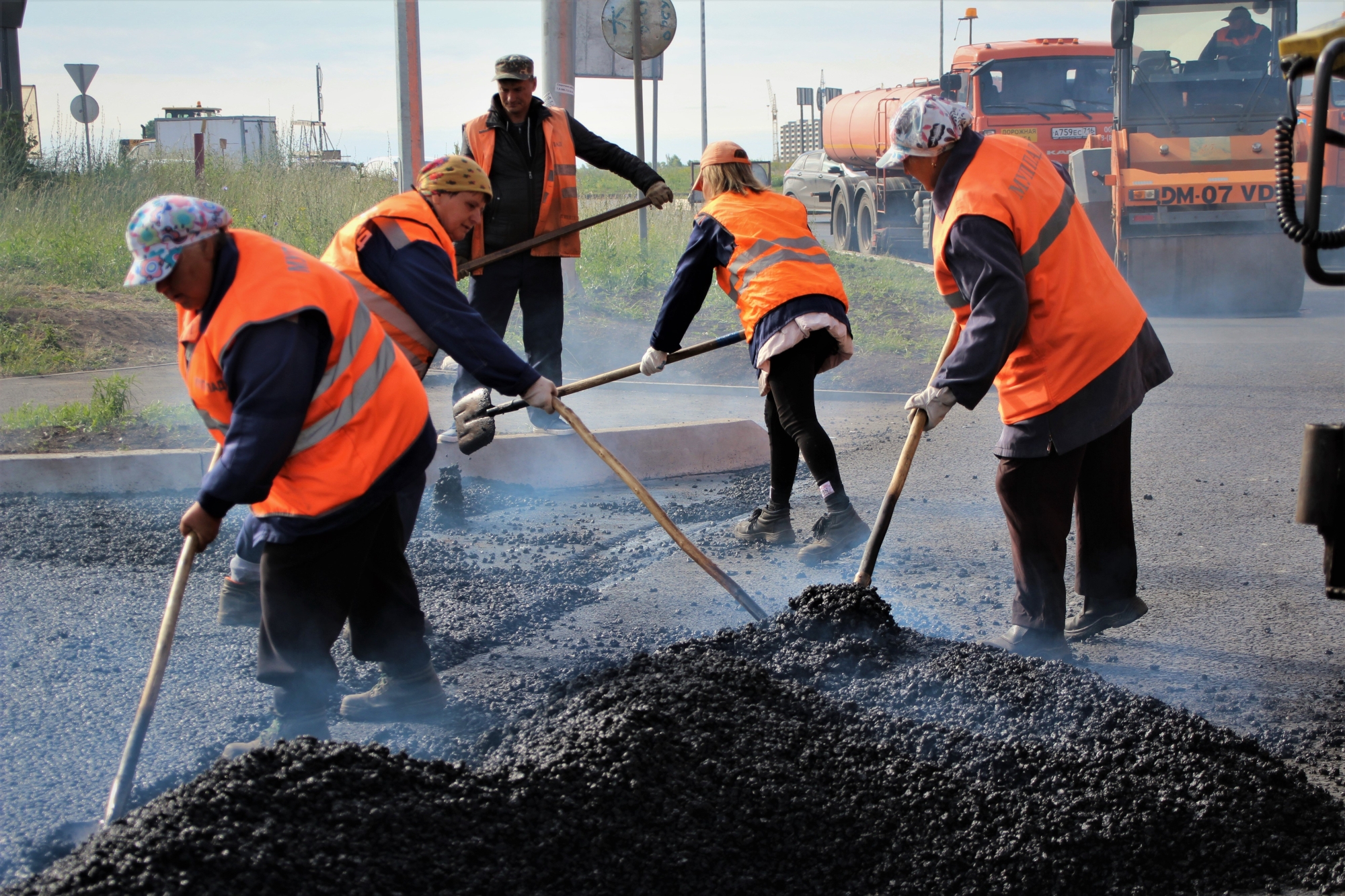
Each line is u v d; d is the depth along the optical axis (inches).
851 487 253.3
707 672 127.3
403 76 371.9
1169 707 126.2
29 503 229.6
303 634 124.7
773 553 210.1
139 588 184.9
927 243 669.3
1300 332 453.4
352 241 146.6
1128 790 113.7
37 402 303.9
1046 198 142.9
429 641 165.0
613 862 100.4
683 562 204.5
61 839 112.0
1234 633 167.2
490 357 143.8
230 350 109.3
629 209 271.3
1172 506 232.4
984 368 138.7
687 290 206.8
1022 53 614.5
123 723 137.6
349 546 123.3
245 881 87.4
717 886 101.5
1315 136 93.3
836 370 381.4
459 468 231.9
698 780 109.8
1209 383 353.4
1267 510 228.4
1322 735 134.6
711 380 372.2
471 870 95.6
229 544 205.9
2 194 517.7
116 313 402.0
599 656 159.6
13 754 129.6
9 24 601.9
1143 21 498.3
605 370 379.9
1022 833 108.3
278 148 645.9
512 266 272.5
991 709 125.7
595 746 109.6
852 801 111.6
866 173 760.3
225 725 137.3
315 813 94.8
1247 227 502.0
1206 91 497.0
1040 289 142.6
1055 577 153.2
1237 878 107.4
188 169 602.5
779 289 198.1
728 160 207.2
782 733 119.3
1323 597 181.0
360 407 118.0
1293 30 491.2
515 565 201.8
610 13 432.8
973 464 270.8
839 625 141.9
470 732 133.5
